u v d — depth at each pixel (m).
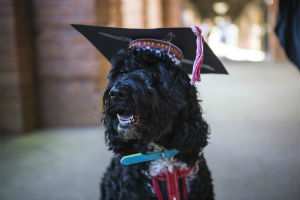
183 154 1.77
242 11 34.12
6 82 4.62
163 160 1.74
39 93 5.04
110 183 2.02
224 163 3.62
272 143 4.24
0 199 2.91
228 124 5.25
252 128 4.98
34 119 5.00
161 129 1.67
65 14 4.75
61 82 4.96
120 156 1.88
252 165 3.54
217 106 6.67
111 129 1.77
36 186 3.17
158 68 1.68
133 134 1.63
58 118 5.06
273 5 16.72
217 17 40.50
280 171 3.36
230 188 3.02
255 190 2.97
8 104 4.68
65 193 3.03
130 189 1.76
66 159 3.84
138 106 1.56
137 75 1.63
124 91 1.55
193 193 1.83
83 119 5.02
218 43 37.81
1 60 4.58
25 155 3.96
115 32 1.77
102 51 2.04
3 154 3.99
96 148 4.17
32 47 4.90
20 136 4.66
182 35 1.72
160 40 1.74
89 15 4.71
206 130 1.84
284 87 8.75
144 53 1.69
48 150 4.11
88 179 3.31
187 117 1.73
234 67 14.49
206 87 9.23
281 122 5.28
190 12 25.12
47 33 4.85
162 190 1.75
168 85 1.66
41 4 4.77
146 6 7.41
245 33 32.06
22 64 4.68
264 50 22.05
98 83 4.93
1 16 4.48
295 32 2.46
